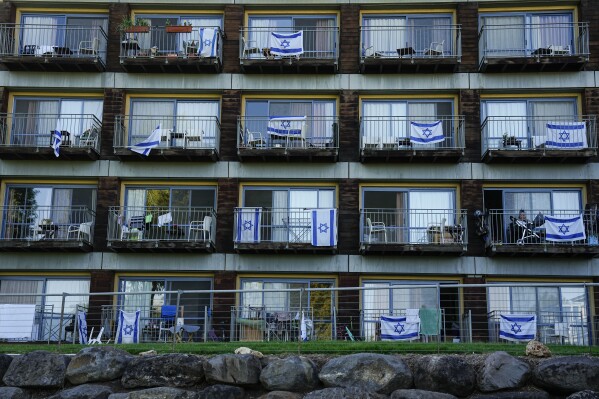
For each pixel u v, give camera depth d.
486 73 29.20
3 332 19.16
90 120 29.81
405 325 20.52
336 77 29.58
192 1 30.09
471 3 29.69
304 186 29.09
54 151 28.17
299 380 15.09
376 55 29.17
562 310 27.20
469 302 27.12
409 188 28.92
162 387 15.34
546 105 29.30
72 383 15.95
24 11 30.48
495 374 14.74
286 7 30.38
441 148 28.00
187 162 29.05
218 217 28.55
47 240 27.70
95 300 27.70
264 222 28.78
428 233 28.25
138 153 28.33
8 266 28.38
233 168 28.98
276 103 29.95
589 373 14.49
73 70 29.75
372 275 28.12
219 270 28.12
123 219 28.66
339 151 28.92
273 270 28.08
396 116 29.14
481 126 28.95
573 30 29.50
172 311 22.75
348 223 28.38
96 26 30.55
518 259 27.77
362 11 30.39
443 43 29.89
